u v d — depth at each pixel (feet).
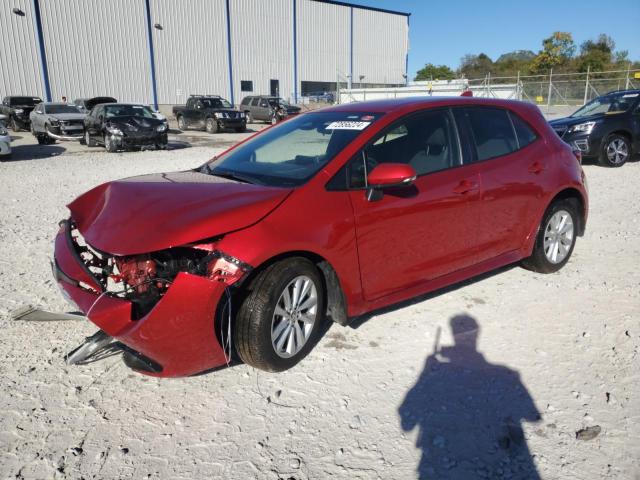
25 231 21.12
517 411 9.10
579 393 9.55
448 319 12.67
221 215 9.23
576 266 16.35
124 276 9.23
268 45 143.02
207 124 83.35
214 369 10.61
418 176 11.94
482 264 13.65
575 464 7.80
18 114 81.76
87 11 111.45
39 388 9.84
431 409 9.21
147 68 121.90
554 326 12.23
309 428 8.75
